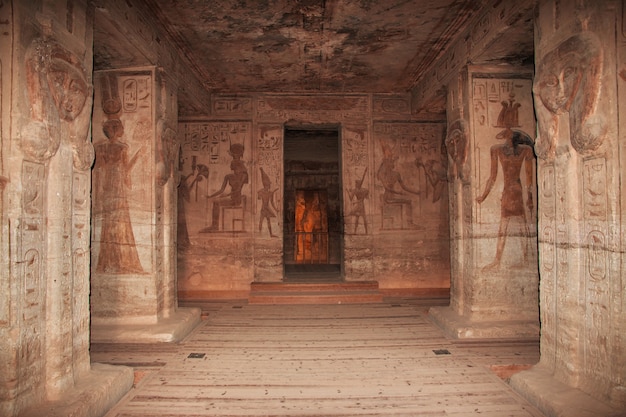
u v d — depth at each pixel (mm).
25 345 3230
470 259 6230
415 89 9094
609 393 3418
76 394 3564
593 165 3652
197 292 9125
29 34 3316
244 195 9352
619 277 3367
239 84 8844
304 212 12992
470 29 6094
